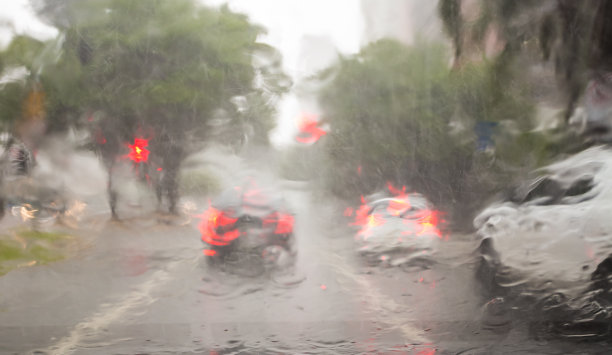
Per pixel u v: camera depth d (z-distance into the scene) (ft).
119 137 63.77
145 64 64.08
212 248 32.22
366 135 79.10
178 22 64.95
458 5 38.96
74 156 64.28
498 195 26.21
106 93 61.41
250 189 33.68
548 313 19.72
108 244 42.24
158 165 66.74
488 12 37.37
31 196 48.80
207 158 82.84
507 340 17.97
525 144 42.22
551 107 39.27
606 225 18.76
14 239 39.73
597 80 33.55
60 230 47.98
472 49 39.75
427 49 75.92
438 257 30.60
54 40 61.87
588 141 33.73
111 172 63.05
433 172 69.67
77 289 27.04
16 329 20.43
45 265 33.40
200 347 18.08
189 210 70.28
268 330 19.88
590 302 18.92
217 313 22.33
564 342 17.60
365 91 80.74
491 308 21.20
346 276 28.66
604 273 18.70
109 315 22.31
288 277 28.81
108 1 63.31
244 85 73.51
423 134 70.64
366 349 17.53
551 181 21.88
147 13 64.85
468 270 27.09
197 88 66.54
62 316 22.29
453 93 60.75
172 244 42.04
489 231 22.63
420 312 21.62
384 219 33.60
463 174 65.21
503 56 38.32
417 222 33.12
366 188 81.05
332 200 84.64
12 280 29.30
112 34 61.87
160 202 67.26
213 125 71.26
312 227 51.98
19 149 51.47
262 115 82.12
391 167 75.61
